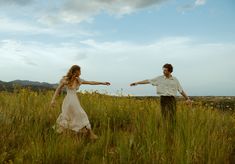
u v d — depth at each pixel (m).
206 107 11.30
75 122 8.41
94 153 6.71
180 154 6.09
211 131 8.30
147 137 6.81
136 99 12.13
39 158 6.04
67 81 8.57
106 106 11.04
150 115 7.72
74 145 6.81
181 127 7.01
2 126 7.67
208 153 6.52
